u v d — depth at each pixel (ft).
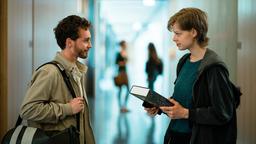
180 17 5.79
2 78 7.52
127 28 70.69
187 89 5.94
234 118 5.62
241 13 9.62
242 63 9.52
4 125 7.55
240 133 9.69
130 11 48.42
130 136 17.70
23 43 8.53
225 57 10.93
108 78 55.57
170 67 19.20
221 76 5.40
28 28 8.89
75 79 6.29
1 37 7.47
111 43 64.34
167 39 25.68
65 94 6.17
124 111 26.40
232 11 10.75
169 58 20.66
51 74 5.97
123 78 28.78
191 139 5.64
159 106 5.68
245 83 9.23
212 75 5.42
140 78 55.72
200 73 5.52
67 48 6.34
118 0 38.42
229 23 10.85
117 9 46.47
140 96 5.97
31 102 5.75
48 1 10.55
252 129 8.61
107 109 27.53
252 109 8.59
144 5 41.93
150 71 26.30
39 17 9.74
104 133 18.34
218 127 5.57
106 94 39.34
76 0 15.28
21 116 5.94
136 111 26.55
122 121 22.18
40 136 5.65
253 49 8.52
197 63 5.92
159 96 5.98
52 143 5.60
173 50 17.51
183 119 6.09
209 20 11.61
